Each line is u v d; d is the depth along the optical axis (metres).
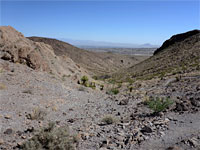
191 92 17.03
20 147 5.16
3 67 17.61
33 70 21.19
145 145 5.29
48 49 35.59
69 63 39.00
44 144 4.98
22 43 23.45
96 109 12.60
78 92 18.55
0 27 23.28
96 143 5.70
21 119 7.97
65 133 5.40
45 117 8.74
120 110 12.34
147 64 76.38
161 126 6.90
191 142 5.12
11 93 12.04
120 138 5.95
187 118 7.95
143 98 17.23
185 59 55.44
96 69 145.38
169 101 10.23
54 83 18.95
